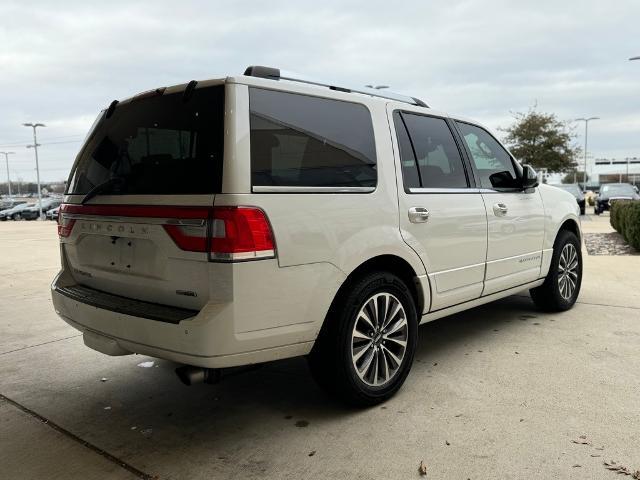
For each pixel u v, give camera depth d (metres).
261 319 2.72
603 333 4.75
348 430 3.08
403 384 3.69
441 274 3.82
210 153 2.71
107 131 3.38
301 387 3.78
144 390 3.79
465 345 4.52
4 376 4.11
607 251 10.50
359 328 3.26
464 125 4.41
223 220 2.60
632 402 3.31
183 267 2.75
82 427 3.23
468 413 3.22
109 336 3.06
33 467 2.78
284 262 2.79
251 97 2.82
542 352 4.28
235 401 3.56
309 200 2.93
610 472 2.56
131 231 2.99
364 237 3.20
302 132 3.02
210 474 2.68
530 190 4.89
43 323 5.66
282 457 2.82
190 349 2.63
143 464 2.80
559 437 2.90
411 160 3.70
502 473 2.58
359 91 3.69
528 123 36.53
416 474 2.61
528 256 4.82
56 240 15.95
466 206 4.04
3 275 8.80
